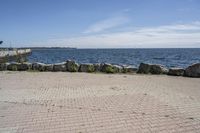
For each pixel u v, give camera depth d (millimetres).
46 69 15055
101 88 8953
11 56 43156
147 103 6676
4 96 7617
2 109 6168
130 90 8555
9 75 12867
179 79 11445
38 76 12461
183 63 35094
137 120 5277
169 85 9648
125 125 4988
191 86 9422
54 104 6617
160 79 11422
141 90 8547
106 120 5293
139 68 14156
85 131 4703
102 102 6801
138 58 51750
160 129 4770
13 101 6973
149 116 5547
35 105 6531
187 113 5773
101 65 14750
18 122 5211
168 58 51250
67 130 4758
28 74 13344
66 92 8219
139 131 4676
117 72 14148
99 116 5566
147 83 10148
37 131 4719
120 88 8945
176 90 8562
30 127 4926
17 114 5754
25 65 15289
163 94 7855
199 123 5102
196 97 7430
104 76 12523
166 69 13594
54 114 5738
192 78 11859
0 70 15352
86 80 11023
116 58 52250
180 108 6191
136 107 6277
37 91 8398
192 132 4629
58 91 8391
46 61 43250
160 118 5406
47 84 9875
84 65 14711
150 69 13820
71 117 5512
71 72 14461
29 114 5750
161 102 6793
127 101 6902
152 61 40219
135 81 10719
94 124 5062
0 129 4828
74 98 7309
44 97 7453
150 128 4820
